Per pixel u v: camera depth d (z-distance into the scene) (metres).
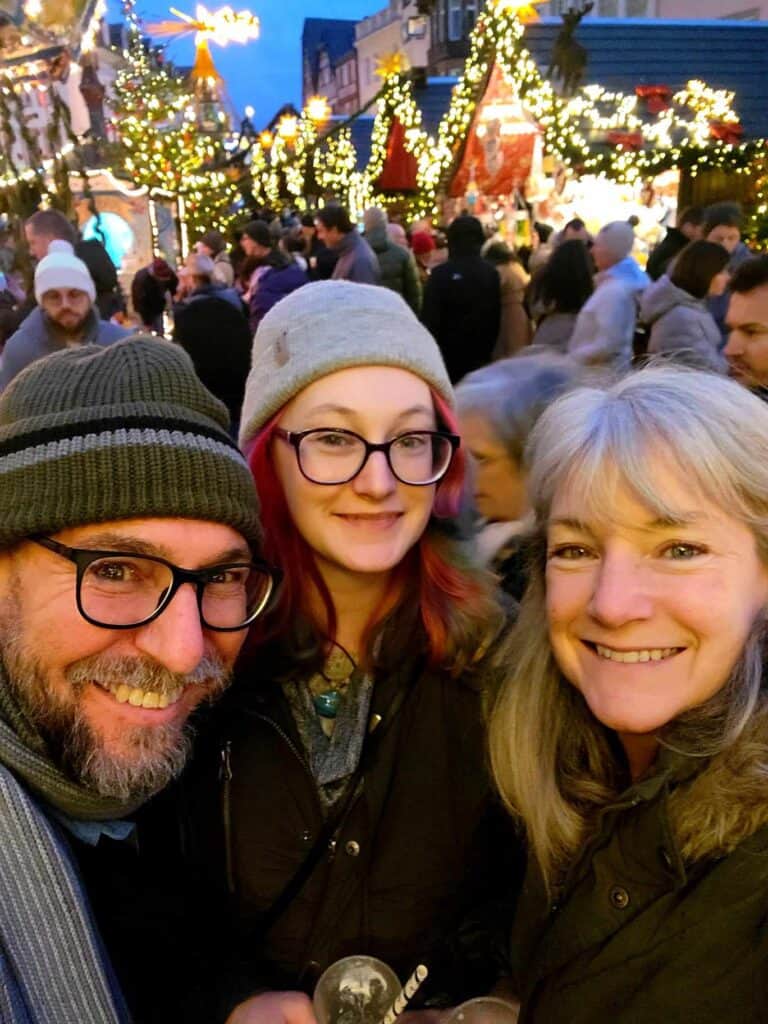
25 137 2.12
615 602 0.44
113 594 0.46
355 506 0.57
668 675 0.45
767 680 0.46
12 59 2.42
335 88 24.27
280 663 0.58
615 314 1.96
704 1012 0.42
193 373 0.52
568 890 0.49
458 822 0.59
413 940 0.57
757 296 1.16
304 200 7.70
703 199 5.35
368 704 0.59
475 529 0.66
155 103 5.12
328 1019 0.52
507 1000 0.55
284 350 0.58
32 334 1.70
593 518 0.45
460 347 2.64
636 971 0.44
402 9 18.22
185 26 7.67
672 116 6.16
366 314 0.57
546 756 0.53
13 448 0.46
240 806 0.58
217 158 6.78
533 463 0.52
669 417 0.44
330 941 0.57
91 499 0.44
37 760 0.46
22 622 0.47
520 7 5.65
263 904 0.57
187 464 0.46
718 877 0.42
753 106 7.93
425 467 0.59
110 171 4.49
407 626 0.59
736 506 0.44
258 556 0.54
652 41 8.20
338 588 0.59
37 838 0.43
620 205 5.52
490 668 0.59
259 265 3.92
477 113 5.82
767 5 11.08
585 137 6.01
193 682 0.49
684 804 0.43
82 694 0.47
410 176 6.53
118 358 0.49
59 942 0.42
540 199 5.71
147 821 0.59
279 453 0.59
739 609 0.44
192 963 0.55
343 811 0.56
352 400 0.55
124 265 4.66
